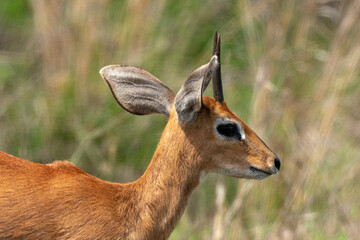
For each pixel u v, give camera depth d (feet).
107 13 81.71
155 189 47.03
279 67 79.92
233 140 47.65
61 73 75.77
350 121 77.82
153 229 46.93
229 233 62.49
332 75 75.00
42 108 72.59
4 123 72.33
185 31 85.20
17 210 43.34
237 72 83.66
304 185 66.90
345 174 69.77
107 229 45.42
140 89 49.57
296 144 70.74
